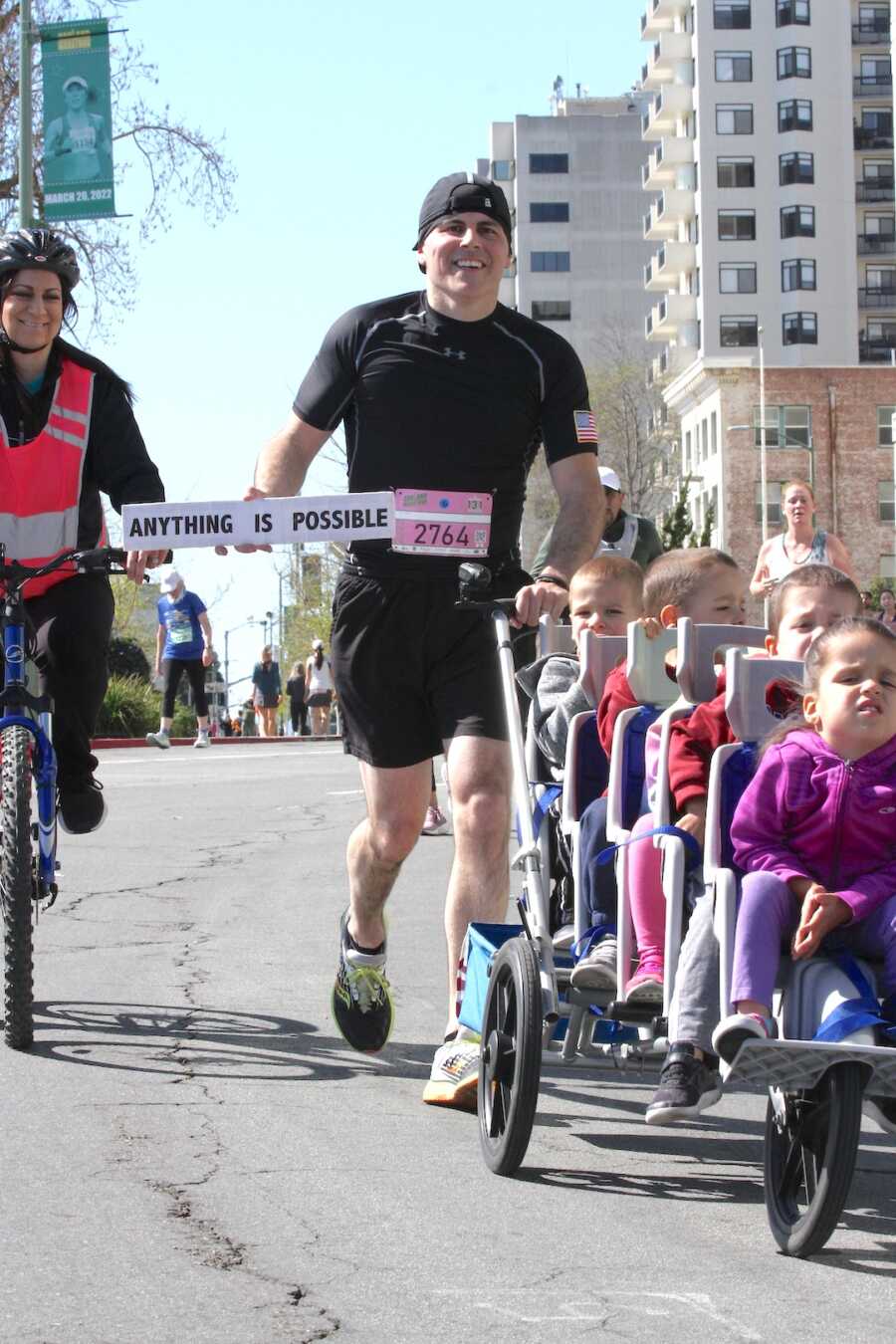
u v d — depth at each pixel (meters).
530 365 6.95
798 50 125.19
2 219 40.69
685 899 5.80
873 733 5.23
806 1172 5.00
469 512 6.86
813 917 5.06
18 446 7.93
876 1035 4.93
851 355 125.38
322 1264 4.80
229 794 20.45
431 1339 4.26
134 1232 5.04
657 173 131.88
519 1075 5.60
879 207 125.88
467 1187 5.59
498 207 6.89
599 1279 4.72
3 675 7.82
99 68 27.53
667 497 116.19
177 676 33.28
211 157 41.09
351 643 6.91
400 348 6.93
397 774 6.97
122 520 6.79
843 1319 4.45
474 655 6.79
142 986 8.74
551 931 6.68
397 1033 7.91
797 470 108.00
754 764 5.56
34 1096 6.58
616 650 6.77
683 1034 5.31
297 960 9.57
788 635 6.01
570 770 6.56
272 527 6.75
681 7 130.75
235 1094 6.70
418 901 12.02
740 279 125.62
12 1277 4.67
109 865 13.61
